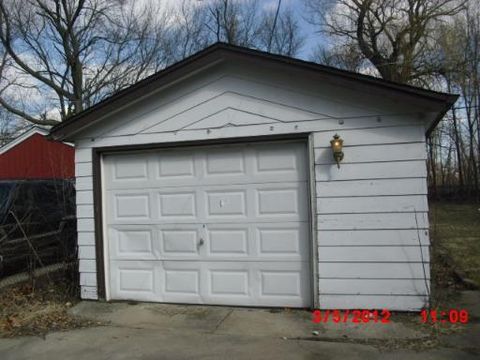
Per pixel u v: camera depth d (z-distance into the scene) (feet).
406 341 16.98
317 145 20.51
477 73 83.61
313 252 20.51
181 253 22.53
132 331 18.99
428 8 80.53
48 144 62.69
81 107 83.82
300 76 20.47
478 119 86.53
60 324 20.13
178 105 22.22
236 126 21.45
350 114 20.17
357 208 20.06
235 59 20.92
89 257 23.45
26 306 22.62
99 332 18.99
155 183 22.91
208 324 19.45
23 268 29.37
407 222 19.61
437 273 27.66
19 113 81.87
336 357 15.74
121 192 23.36
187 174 22.50
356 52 88.22
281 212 21.25
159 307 22.04
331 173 20.31
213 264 22.07
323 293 20.34
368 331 18.03
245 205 21.70
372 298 19.90
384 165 19.83
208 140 21.79
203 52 21.02
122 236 23.34
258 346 16.88
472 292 23.56
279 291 21.22
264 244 21.43
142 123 22.71
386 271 19.79
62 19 82.69
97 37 93.20
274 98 21.02
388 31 85.15
